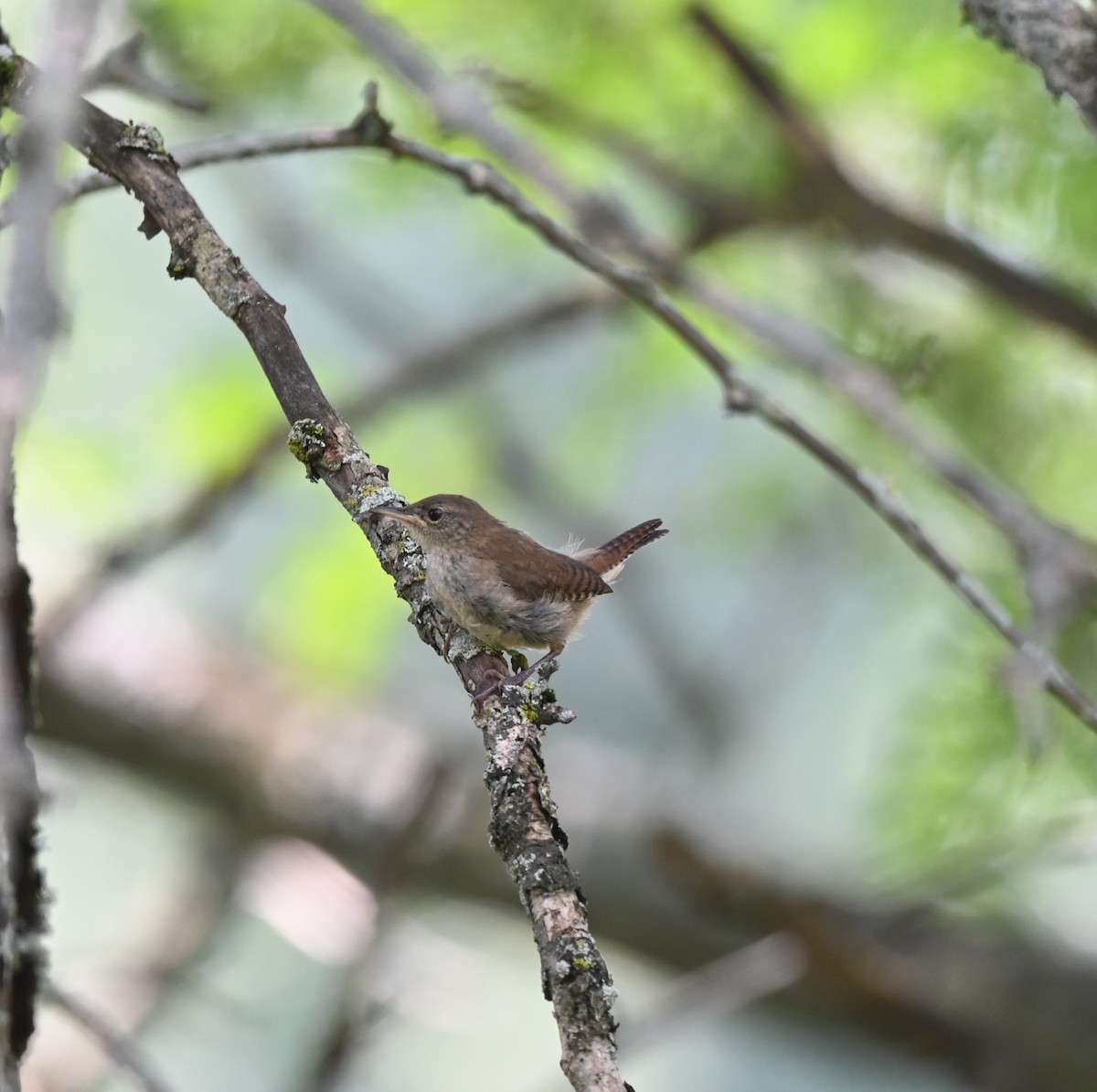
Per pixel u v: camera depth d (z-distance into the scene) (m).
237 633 14.28
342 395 12.20
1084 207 9.20
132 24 9.93
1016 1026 10.32
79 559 12.45
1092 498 10.49
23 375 3.01
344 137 6.68
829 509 13.41
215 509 10.62
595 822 11.65
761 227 9.95
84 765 12.45
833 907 10.53
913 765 9.44
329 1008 10.41
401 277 14.27
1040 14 5.96
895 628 14.52
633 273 7.14
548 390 13.68
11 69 5.43
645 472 14.24
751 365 12.19
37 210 3.22
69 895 15.60
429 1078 15.06
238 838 11.77
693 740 13.22
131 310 14.41
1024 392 10.53
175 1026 11.74
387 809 11.50
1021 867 9.16
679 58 9.90
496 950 14.05
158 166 5.62
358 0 8.75
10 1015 5.57
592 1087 3.89
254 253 15.11
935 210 9.77
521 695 5.21
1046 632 7.81
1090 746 8.95
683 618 15.25
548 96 9.93
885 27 9.41
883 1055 10.80
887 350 9.84
